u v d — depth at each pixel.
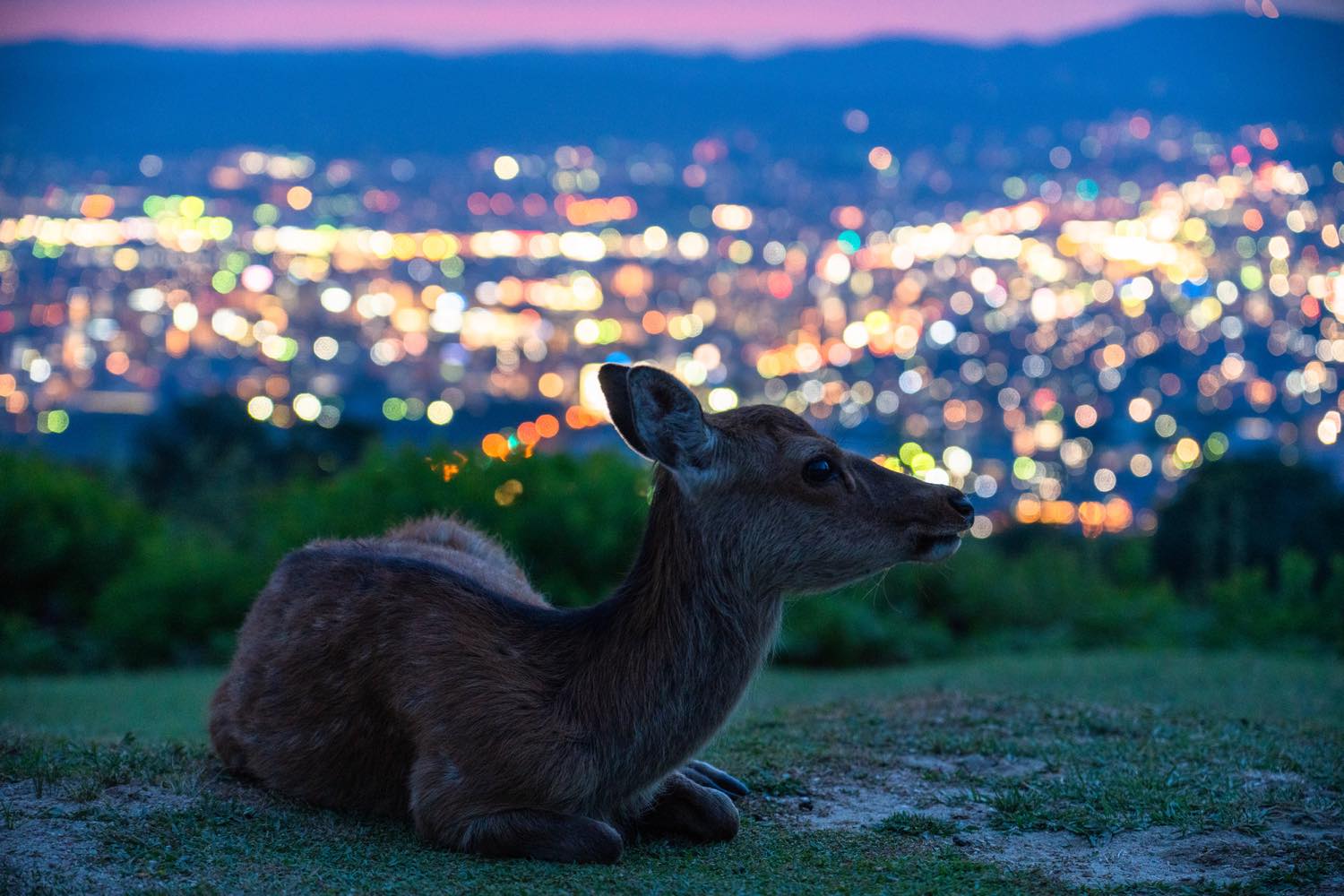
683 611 4.19
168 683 10.25
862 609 11.88
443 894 3.75
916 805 5.00
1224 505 17.28
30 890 3.69
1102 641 12.46
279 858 4.08
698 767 5.16
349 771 4.57
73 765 5.01
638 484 11.99
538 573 11.34
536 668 4.24
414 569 4.62
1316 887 3.93
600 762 4.16
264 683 4.80
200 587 12.03
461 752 4.18
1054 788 5.08
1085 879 4.10
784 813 4.89
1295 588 12.73
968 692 7.61
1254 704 7.19
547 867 4.00
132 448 22.02
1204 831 4.58
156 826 4.31
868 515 4.29
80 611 12.53
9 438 23.84
